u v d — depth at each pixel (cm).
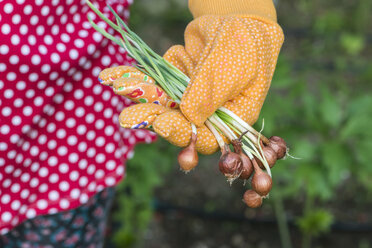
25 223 105
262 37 85
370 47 356
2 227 98
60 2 91
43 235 106
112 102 100
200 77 81
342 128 201
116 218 209
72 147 100
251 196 82
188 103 81
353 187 256
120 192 220
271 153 82
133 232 218
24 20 89
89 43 95
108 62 99
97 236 111
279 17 385
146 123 81
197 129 83
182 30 364
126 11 102
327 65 336
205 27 87
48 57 92
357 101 204
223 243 236
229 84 82
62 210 101
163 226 241
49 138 98
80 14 94
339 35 361
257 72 84
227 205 250
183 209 247
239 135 84
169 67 88
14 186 98
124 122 81
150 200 220
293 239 237
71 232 107
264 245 235
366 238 236
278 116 199
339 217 243
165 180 263
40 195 100
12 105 93
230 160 80
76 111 98
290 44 361
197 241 235
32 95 94
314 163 198
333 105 200
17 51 89
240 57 83
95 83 98
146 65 86
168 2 369
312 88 315
